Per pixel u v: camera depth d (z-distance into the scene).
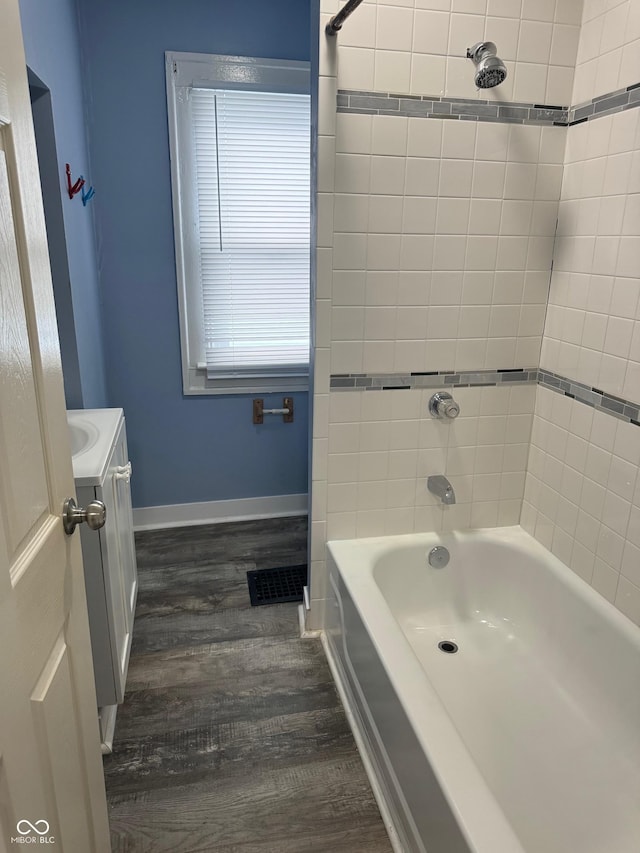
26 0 1.68
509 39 1.81
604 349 1.79
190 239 2.82
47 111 1.96
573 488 1.97
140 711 1.91
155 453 3.05
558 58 1.86
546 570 2.04
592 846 1.38
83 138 2.48
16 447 0.84
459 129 1.85
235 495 3.21
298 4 2.64
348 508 2.16
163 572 2.70
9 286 0.82
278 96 2.72
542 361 2.13
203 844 1.51
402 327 2.00
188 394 2.99
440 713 1.39
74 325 2.19
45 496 0.97
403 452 2.13
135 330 2.86
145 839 1.52
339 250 1.87
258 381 3.05
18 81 0.88
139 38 2.52
